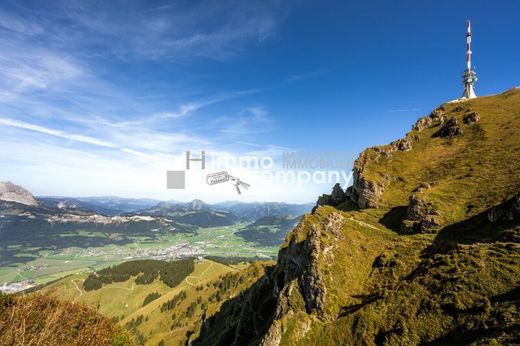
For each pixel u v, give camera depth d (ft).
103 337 96.68
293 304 207.62
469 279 152.35
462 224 207.51
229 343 323.37
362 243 236.22
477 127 351.05
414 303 162.61
